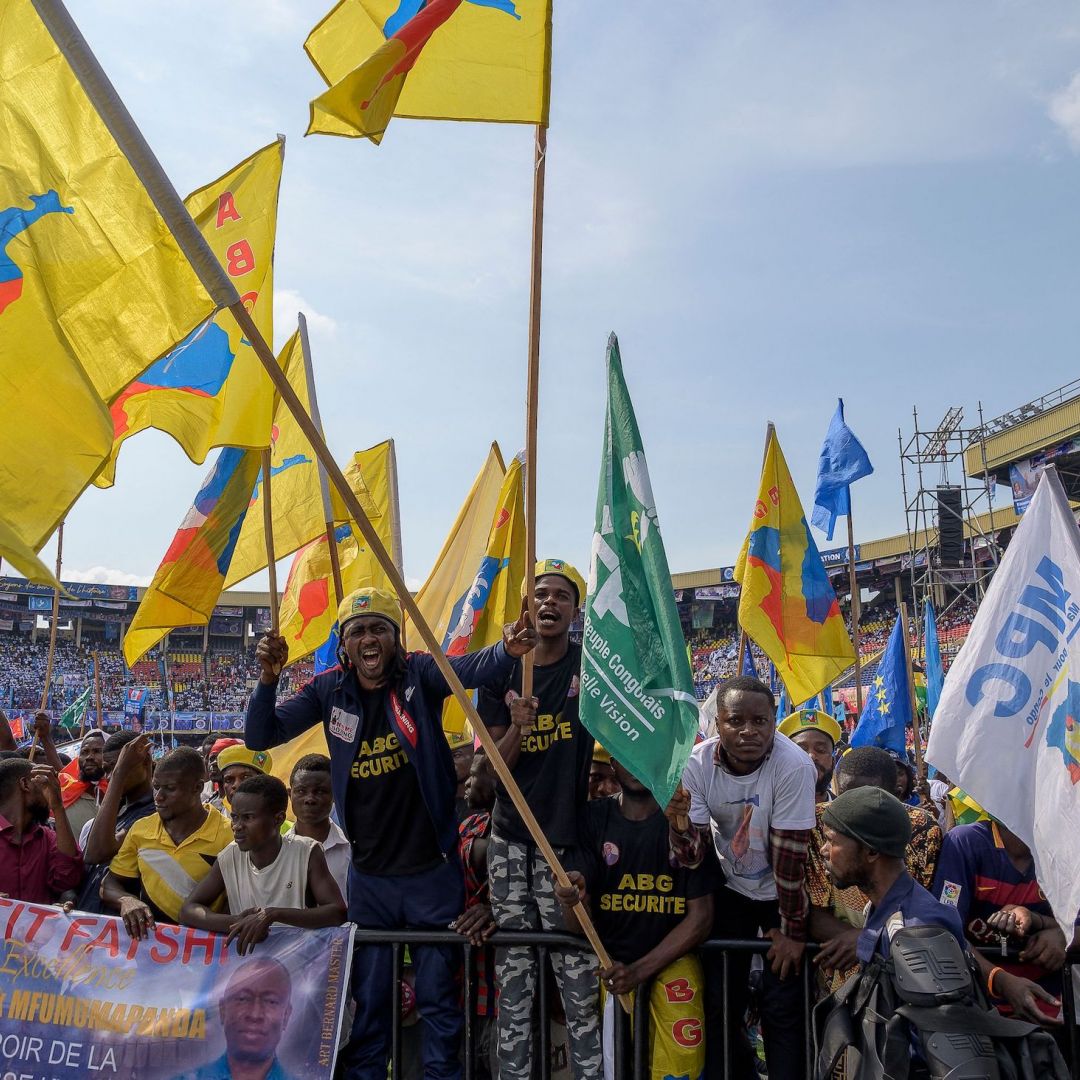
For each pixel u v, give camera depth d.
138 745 5.58
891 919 3.72
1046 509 4.68
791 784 4.41
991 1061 3.36
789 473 8.10
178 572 5.80
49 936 4.46
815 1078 3.92
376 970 4.57
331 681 4.79
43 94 3.97
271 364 3.70
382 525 8.59
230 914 4.65
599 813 4.67
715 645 48.53
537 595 4.89
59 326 3.76
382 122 3.67
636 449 4.46
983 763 4.46
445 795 4.58
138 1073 4.34
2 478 3.58
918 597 41.34
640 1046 4.33
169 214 3.61
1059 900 4.16
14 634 51.38
